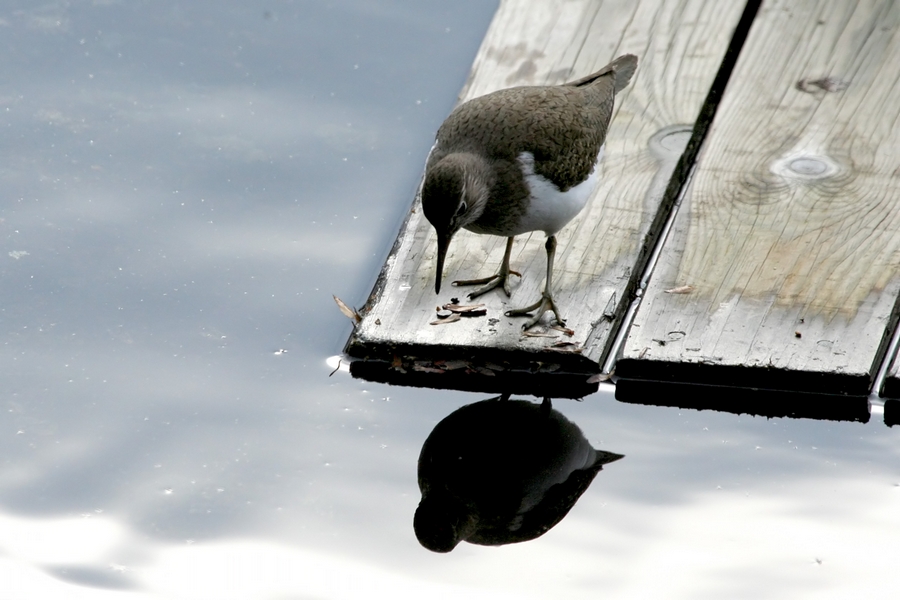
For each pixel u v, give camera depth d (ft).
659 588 28.53
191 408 34.22
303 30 51.80
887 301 36.27
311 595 28.27
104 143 44.98
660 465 32.58
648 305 36.83
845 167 41.83
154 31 51.11
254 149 45.16
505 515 30.94
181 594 28.19
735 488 31.65
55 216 41.37
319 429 33.68
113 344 36.45
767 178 41.52
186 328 37.22
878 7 48.83
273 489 31.48
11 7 51.96
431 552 29.60
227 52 50.21
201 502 31.01
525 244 39.81
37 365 35.47
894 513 30.66
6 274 38.78
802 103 44.91
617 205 40.81
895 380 34.27
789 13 49.06
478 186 34.27
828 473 32.14
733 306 36.55
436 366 36.06
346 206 42.75
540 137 34.50
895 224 39.06
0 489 31.24
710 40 48.26
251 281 39.27
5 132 45.09
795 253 38.24
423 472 32.27
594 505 31.22
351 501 31.17
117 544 29.68
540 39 48.83
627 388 35.50
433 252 39.52
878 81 45.57
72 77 48.19
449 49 51.03
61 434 33.14
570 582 28.73
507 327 36.45
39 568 28.91
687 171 43.45
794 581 28.63
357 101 48.06
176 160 44.39
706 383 35.14
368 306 37.68
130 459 32.35
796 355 34.73
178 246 40.50
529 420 34.47
